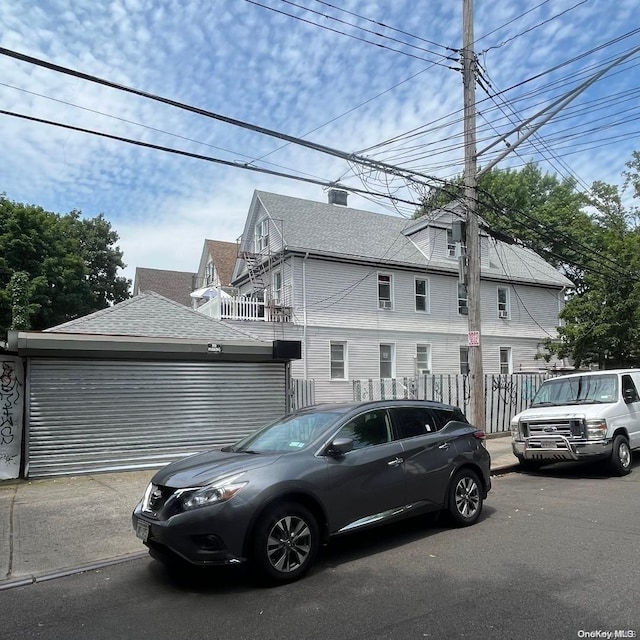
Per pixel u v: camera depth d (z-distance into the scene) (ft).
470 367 42.01
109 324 42.04
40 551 20.81
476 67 42.24
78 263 100.68
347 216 86.17
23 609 15.69
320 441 19.24
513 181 118.32
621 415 36.01
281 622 13.98
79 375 36.29
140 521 17.43
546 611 13.94
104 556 20.27
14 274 84.84
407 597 15.26
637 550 18.76
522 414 38.19
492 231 51.98
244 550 16.16
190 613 14.83
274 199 81.51
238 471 17.13
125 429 37.47
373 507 19.43
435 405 24.08
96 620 14.69
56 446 35.14
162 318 44.93
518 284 92.99
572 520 23.35
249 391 42.60
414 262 80.02
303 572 17.17
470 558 18.52
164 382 39.19
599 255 68.23
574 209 112.37
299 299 70.59
